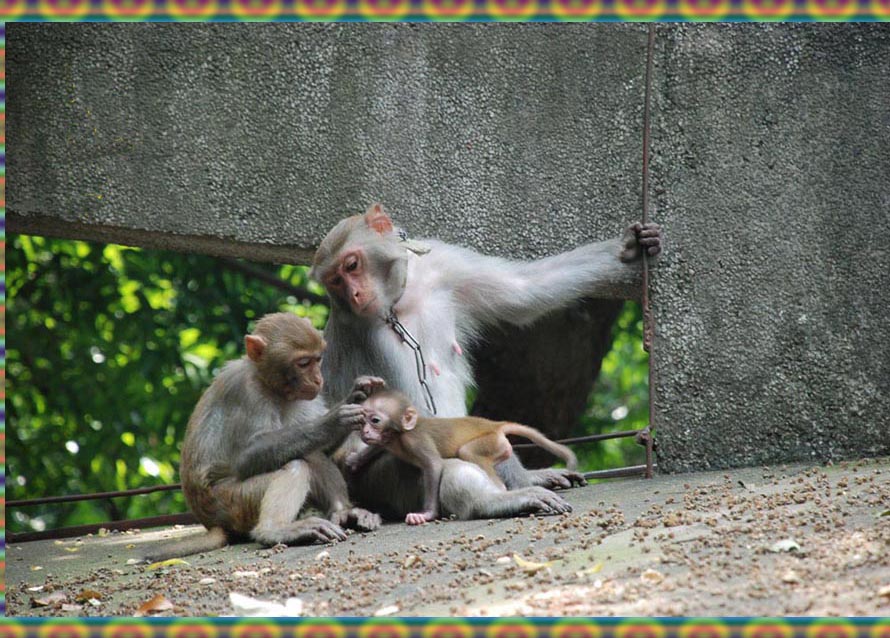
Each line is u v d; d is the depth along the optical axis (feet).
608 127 38.42
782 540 24.90
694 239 37.68
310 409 34.73
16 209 37.50
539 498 31.27
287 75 38.58
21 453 59.26
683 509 29.86
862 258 37.09
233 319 56.85
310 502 34.24
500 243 38.68
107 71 38.09
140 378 59.52
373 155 38.73
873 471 33.71
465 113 38.83
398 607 23.54
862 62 37.24
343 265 34.45
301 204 38.58
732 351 37.47
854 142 37.24
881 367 36.88
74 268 56.54
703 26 37.78
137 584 28.89
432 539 29.81
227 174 38.42
